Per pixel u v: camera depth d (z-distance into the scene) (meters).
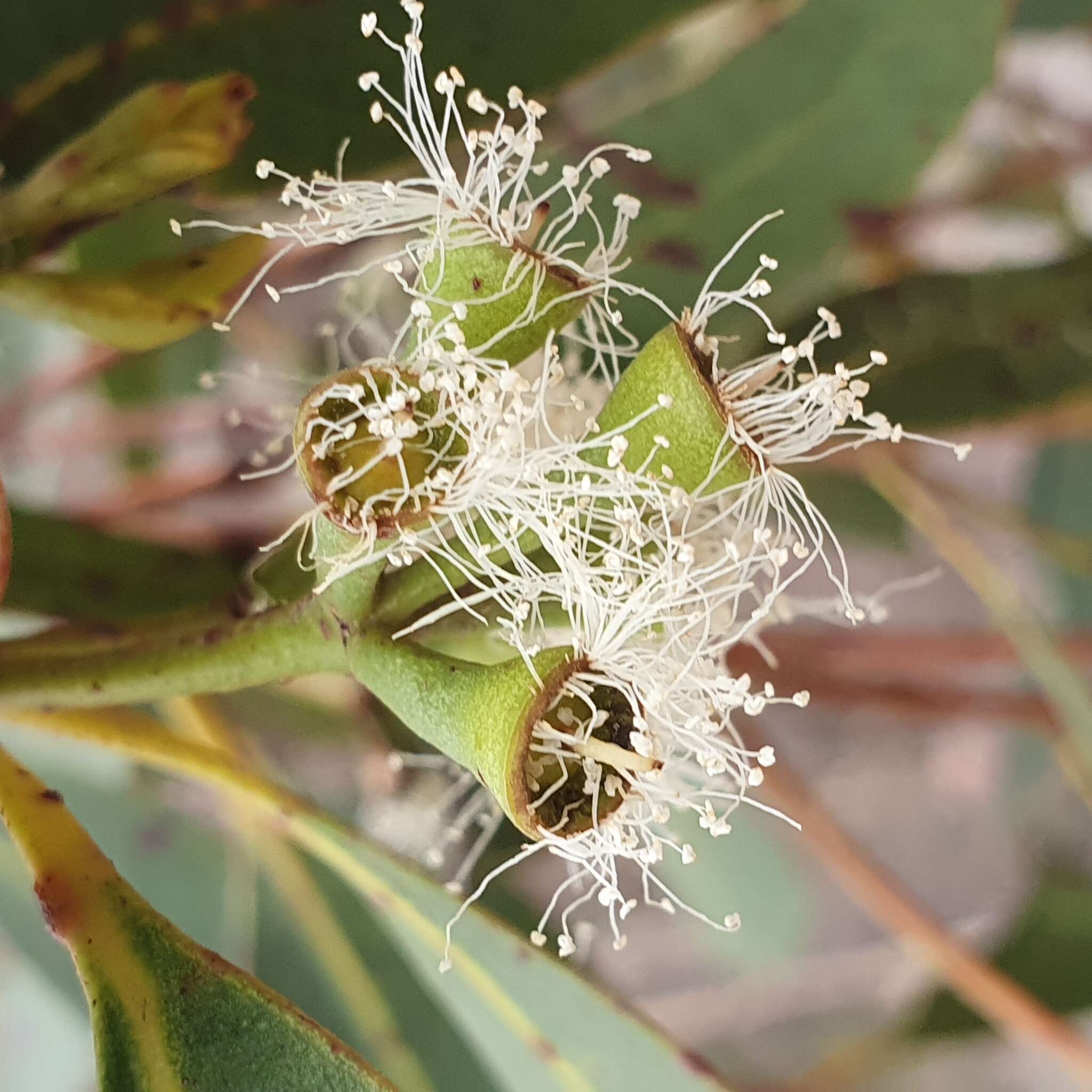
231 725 0.24
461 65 0.22
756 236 0.24
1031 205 0.30
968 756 0.39
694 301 0.23
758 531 0.20
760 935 0.32
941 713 0.28
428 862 0.23
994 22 0.23
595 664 0.20
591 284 0.20
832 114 0.24
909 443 0.24
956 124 0.24
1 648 0.20
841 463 0.25
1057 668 0.25
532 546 0.20
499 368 0.20
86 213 0.20
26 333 0.26
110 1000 0.20
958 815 0.39
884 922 0.27
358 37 0.21
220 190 0.21
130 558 0.22
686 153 0.24
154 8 0.21
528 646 0.20
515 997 0.21
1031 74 0.30
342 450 0.19
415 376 0.19
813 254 0.24
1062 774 0.35
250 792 0.21
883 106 0.24
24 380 0.26
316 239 0.20
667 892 0.20
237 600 0.21
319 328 0.23
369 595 0.20
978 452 0.34
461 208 0.20
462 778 0.22
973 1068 0.38
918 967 0.38
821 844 0.26
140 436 0.26
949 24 0.23
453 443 0.19
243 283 0.21
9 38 0.21
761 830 0.31
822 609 0.22
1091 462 0.30
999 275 0.24
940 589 0.33
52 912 0.20
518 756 0.19
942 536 0.25
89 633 0.20
